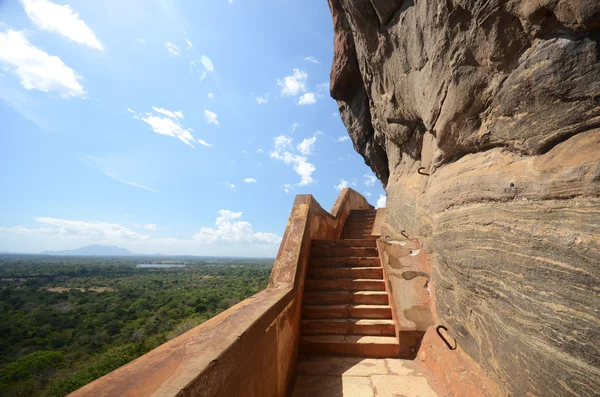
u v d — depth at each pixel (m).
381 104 7.91
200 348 1.50
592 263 1.49
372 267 5.19
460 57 3.03
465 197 3.03
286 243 4.72
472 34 2.78
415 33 4.47
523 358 1.90
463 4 2.76
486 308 2.46
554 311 1.67
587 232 1.56
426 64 4.25
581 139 1.81
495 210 2.46
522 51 2.29
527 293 1.92
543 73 2.02
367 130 13.70
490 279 2.40
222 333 1.75
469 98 3.01
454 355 3.00
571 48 1.83
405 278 4.61
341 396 2.96
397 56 5.71
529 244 1.96
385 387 3.10
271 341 2.47
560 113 1.93
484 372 2.46
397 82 5.98
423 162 5.77
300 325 4.17
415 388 3.07
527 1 2.01
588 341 1.45
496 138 2.72
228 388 1.52
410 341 3.82
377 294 4.55
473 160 3.19
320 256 5.66
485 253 2.51
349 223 10.68
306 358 3.80
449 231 3.31
